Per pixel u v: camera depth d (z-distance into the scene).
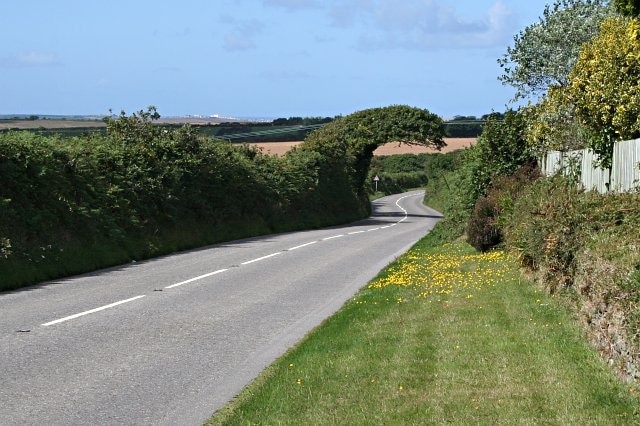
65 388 7.87
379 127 58.75
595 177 15.56
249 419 6.61
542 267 13.27
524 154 24.28
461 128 110.19
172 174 26.98
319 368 8.29
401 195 106.94
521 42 26.16
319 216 46.03
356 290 15.47
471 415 6.46
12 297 14.16
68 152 21.03
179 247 25.58
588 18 25.41
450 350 8.88
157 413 7.06
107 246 20.80
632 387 6.91
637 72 16.39
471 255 20.59
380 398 7.04
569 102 20.75
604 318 8.16
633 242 8.75
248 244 28.11
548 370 7.82
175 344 10.08
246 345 10.08
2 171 17.72
